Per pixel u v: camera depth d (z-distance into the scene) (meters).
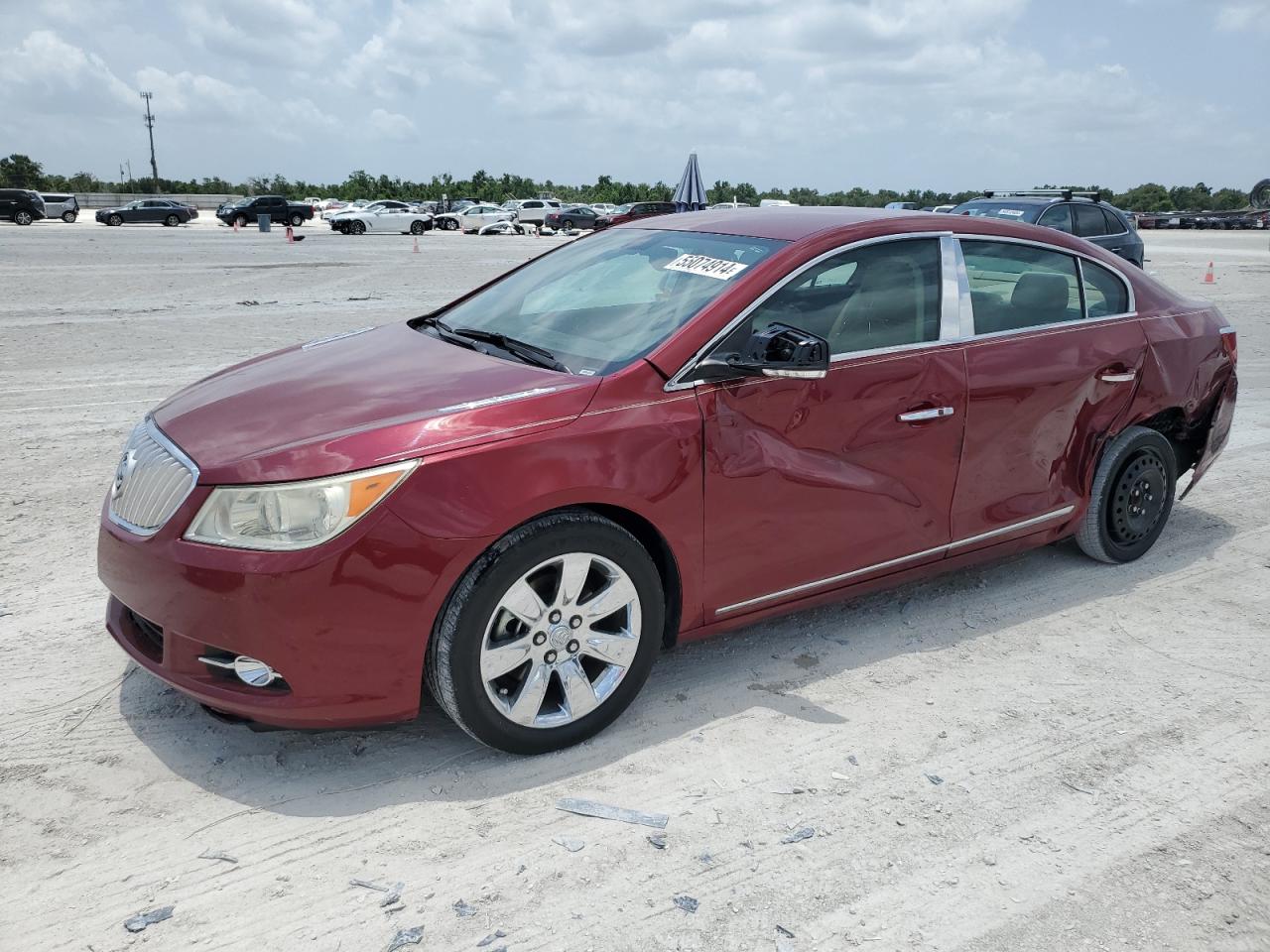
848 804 3.02
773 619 4.25
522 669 3.10
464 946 2.41
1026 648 4.06
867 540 3.77
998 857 2.81
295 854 2.71
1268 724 3.55
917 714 3.54
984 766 3.24
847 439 3.60
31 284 15.69
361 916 2.50
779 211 4.23
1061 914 2.60
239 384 3.50
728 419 3.30
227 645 2.79
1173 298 4.90
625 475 3.08
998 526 4.22
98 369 8.88
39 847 2.69
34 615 4.02
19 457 6.12
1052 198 14.65
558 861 2.72
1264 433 7.65
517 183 100.81
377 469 2.78
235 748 3.18
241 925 2.45
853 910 2.58
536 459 2.94
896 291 3.80
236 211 44.00
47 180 87.62
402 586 2.80
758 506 3.42
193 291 15.50
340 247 29.64
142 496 3.02
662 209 41.62
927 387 3.79
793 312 3.52
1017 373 4.06
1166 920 2.59
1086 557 5.03
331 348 3.93
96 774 3.01
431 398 3.11
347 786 3.02
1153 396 4.64
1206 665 3.96
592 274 4.04
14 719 3.28
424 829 2.83
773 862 2.75
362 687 2.86
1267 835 2.95
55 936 2.39
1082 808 3.04
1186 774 3.23
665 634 3.49
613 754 3.23
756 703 3.57
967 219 4.15
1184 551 5.16
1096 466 4.61
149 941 2.39
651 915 2.54
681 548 3.28
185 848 2.72
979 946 2.48
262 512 2.76
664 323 3.43
